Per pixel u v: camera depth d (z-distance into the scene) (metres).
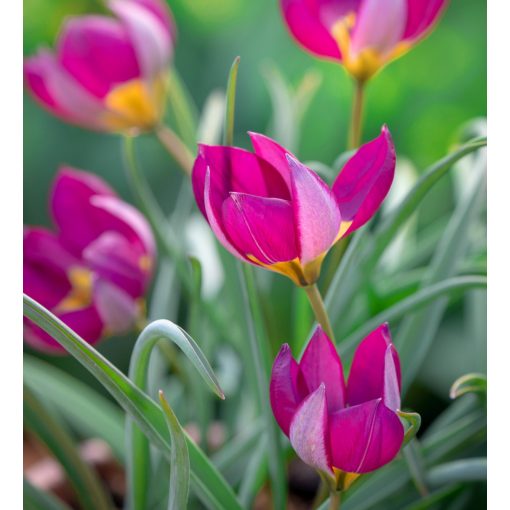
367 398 0.45
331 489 0.45
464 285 0.52
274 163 0.45
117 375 0.46
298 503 0.64
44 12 1.14
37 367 0.65
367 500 0.55
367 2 0.52
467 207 0.56
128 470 0.52
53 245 0.57
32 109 1.10
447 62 1.10
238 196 0.43
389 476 0.56
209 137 0.62
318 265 0.45
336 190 0.46
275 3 1.18
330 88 1.10
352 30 0.53
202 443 0.59
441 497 0.53
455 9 1.10
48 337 0.54
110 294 0.54
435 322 0.56
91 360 0.46
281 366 0.44
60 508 0.57
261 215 0.44
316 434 0.43
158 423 0.46
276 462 0.51
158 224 0.59
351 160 0.46
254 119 1.14
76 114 0.59
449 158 0.49
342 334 0.61
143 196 0.59
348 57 0.54
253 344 0.50
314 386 0.45
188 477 0.45
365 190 0.45
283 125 0.63
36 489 0.57
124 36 0.58
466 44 1.09
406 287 0.60
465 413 0.58
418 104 1.10
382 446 0.43
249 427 0.61
